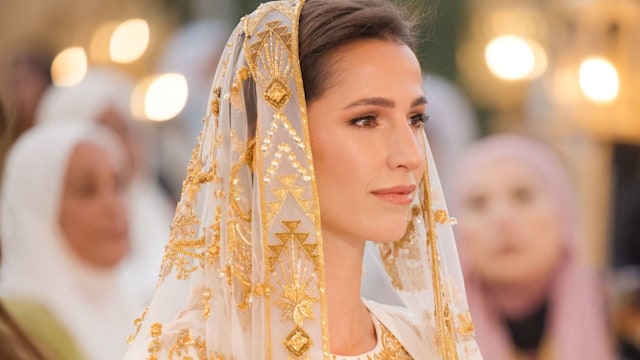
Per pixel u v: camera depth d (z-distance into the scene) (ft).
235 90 17.01
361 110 16.76
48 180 30.42
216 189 16.92
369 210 16.80
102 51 42.93
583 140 38.91
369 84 16.76
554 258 32.19
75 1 44.50
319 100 16.84
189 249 17.06
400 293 18.65
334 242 17.31
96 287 30.66
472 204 32.58
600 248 38.06
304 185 16.66
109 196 30.96
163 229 37.32
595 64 39.04
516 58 42.60
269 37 17.02
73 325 29.71
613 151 38.78
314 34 16.96
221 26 45.29
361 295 18.99
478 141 43.65
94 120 36.45
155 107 39.81
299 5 17.25
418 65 17.31
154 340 16.49
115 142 32.12
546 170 32.60
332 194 16.84
